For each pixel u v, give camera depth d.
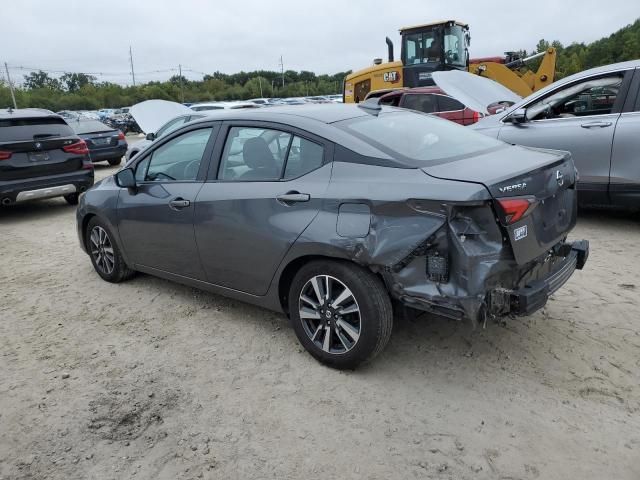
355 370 3.40
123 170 4.45
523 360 3.43
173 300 4.67
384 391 3.18
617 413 2.89
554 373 3.27
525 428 2.80
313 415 2.99
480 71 14.13
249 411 3.05
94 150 15.35
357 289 3.13
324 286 3.34
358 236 3.04
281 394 3.20
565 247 3.54
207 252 3.96
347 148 3.28
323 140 3.38
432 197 2.83
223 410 3.07
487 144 3.76
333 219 3.16
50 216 8.93
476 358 3.47
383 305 3.12
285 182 3.48
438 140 3.60
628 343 3.58
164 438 2.85
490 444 2.70
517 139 6.38
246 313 4.33
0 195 8.17
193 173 4.13
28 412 3.12
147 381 3.41
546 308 4.13
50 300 4.84
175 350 3.80
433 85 14.32
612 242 5.68
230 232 3.73
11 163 8.20
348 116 3.68
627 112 5.70
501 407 2.98
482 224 2.81
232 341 3.88
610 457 2.58
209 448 2.76
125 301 4.71
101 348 3.87
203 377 3.43
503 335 3.74
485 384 3.19
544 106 6.41
